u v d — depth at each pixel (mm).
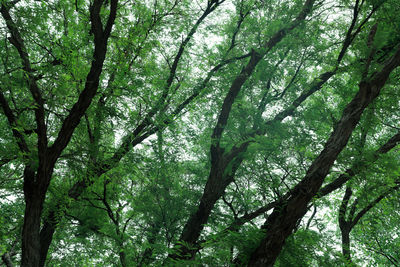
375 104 10508
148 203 12398
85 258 15641
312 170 7285
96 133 10664
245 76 11805
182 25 13609
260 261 7137
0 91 8172
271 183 10586
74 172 10352
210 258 8148
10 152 9633
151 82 12688
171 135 13031
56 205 10883
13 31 8797
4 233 12141
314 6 12648
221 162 11188
